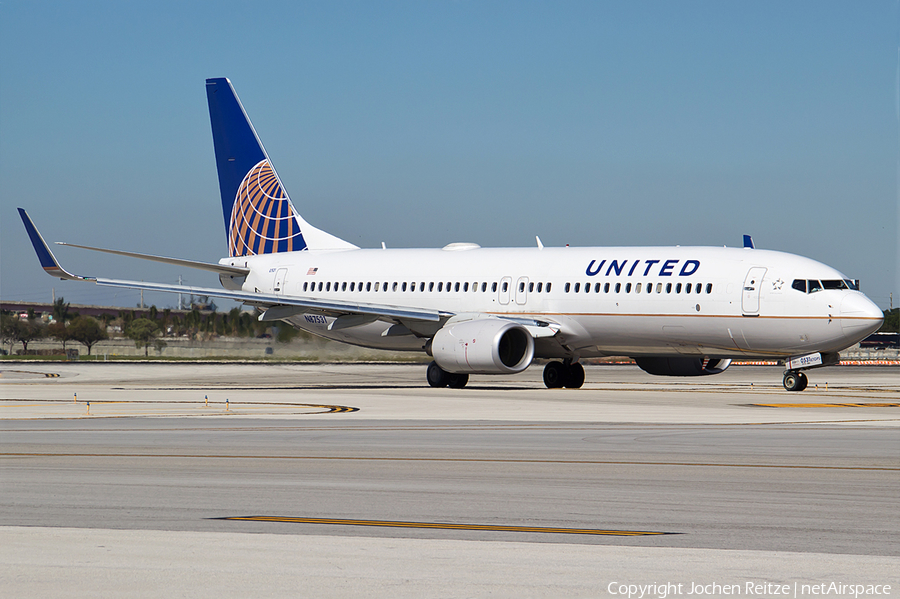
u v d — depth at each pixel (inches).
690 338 3467.0
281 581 831.1
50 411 2726.4
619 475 1445.6
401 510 1163.9
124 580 834.8
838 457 1649.9
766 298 3280.0
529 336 3590.1
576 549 949.8
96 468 1523.1
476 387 4001.0
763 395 3368.6
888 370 6314.0
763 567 883.4
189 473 1469.0
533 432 2103.8
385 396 3353.8
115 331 7657.5
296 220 4638.3
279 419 2445.9
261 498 1244.5
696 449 1771.7
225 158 4803.2
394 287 4148.6
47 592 800.3
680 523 1083.9
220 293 3853.3
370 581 831.7
